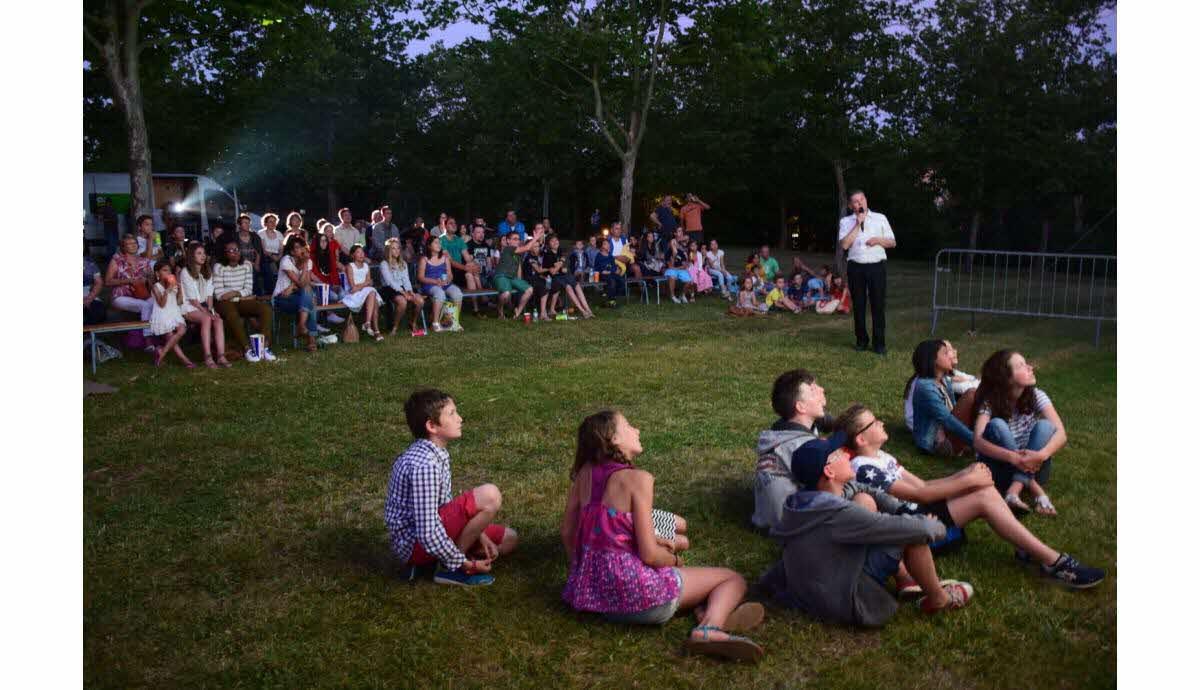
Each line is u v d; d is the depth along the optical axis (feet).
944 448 16.30
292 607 10.81
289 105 86.84
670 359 26.27
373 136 91.76
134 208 35.35
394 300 31.09
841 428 11.76
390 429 18.66
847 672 9.24
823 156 54.85
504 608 10.75
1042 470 13.38
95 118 51.29
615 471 10.31
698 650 9.55
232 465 16.20
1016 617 10.14
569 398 21.33
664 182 82.07
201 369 24.63
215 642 10.00
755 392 21.76
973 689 8.91
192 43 40.93
